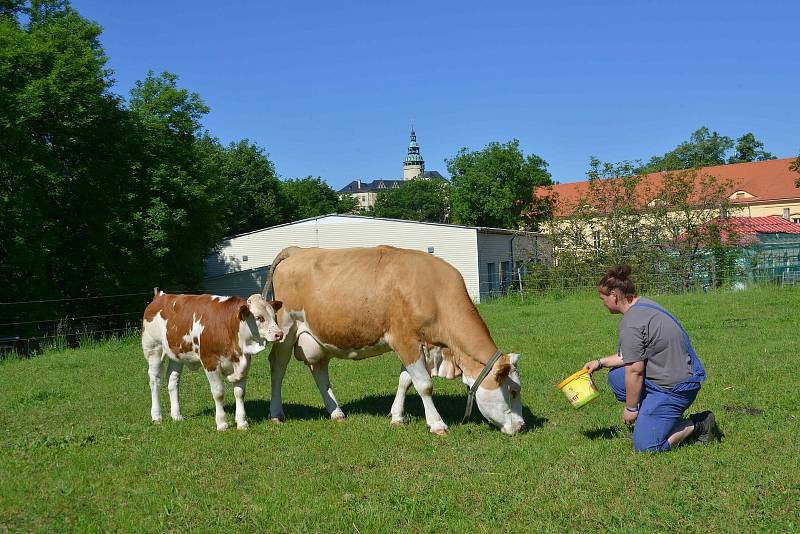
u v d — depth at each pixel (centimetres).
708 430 634
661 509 491
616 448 639
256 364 1319
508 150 6494
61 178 2750
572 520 483
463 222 6650
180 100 3475
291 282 852
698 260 2906
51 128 2850
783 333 1297
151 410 868
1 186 2691
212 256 4347
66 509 544
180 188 3191
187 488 584
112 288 2942
